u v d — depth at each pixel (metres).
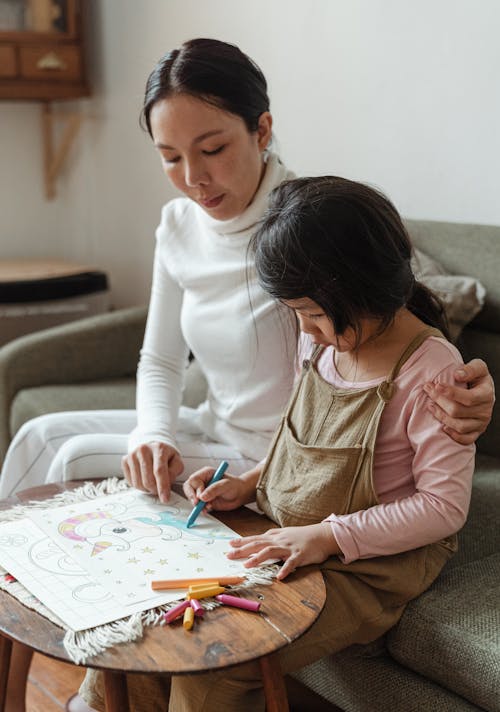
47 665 1.72
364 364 1.21
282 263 1.09
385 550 1.13
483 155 1.90
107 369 2.31
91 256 3.31
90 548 1.13
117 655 0.92
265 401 1.48
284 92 2.38
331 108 2.25
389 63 2.07
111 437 1.51
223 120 1.34
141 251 3.05
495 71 1.85
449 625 1.14
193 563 1.10
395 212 1.17
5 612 0.99
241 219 1.45
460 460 1.13
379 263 1.11
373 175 2.17
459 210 1.98
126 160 3.04
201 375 2.07
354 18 2.14
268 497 1.27
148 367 1.63
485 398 1.13
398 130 2.08
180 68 1.31
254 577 1.07
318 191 1.13
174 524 1.22
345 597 1.13
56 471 1.45
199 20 2.61
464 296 1.67
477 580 1.24
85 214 3.30
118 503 1.29
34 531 1.18
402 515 1.12
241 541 1.14
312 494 1.20
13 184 3.31
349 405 1.20
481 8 1.85
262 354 1.46
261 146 1.45
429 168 2.03
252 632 0.96
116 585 1.04
